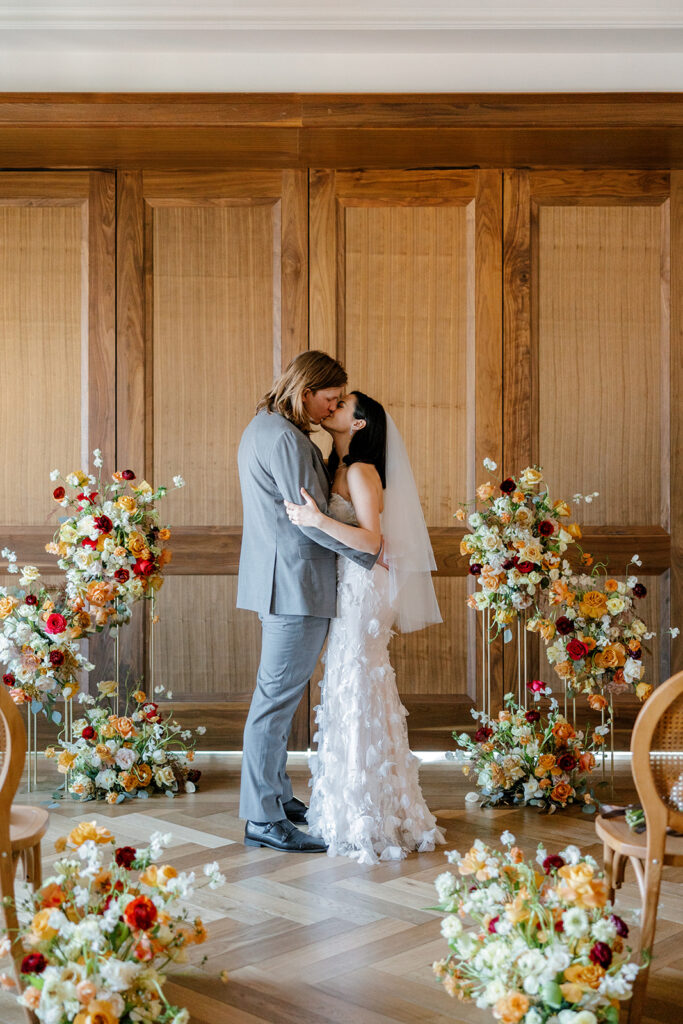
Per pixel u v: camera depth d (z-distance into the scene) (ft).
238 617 15.65
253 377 15.67
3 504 15.74
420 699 15.61
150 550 13.66
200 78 14.48
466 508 15.62
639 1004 7.18
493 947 6.60
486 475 15.60
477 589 15.60
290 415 11.44
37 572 13.73
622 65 14.57
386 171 15.58
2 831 7.31
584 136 14.40
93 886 6.91
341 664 11.41
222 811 12.89
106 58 14.42
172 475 15.67
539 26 13.80
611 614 13.16
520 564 12.86
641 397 15.76
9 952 6.81
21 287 15.67
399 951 8.71
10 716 7.32
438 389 15.67
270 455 11.09
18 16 13.67
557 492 15.71
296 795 13.69
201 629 15.64
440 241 15.64
